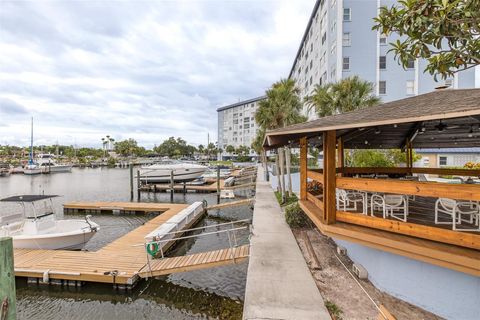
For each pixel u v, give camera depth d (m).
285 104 16.52
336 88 14.95
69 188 27.44
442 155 18.33
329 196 5.23
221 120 84.69
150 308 6.33
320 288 5.11
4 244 1.58
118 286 6.73
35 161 60.12
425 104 4.29
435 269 4.26
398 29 3.72
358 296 4.82
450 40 3.59
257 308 4.32
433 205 6.29
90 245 10.30
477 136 7.75
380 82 20.69
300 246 7.41
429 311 4.30
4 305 1.58
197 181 26.86
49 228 9.55
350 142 8.92
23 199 9.48
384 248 4.29
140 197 21.84
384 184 4.37
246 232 12.20
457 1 3.05
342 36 21.03
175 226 10.52
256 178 27.25
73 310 6.25
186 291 6.97
